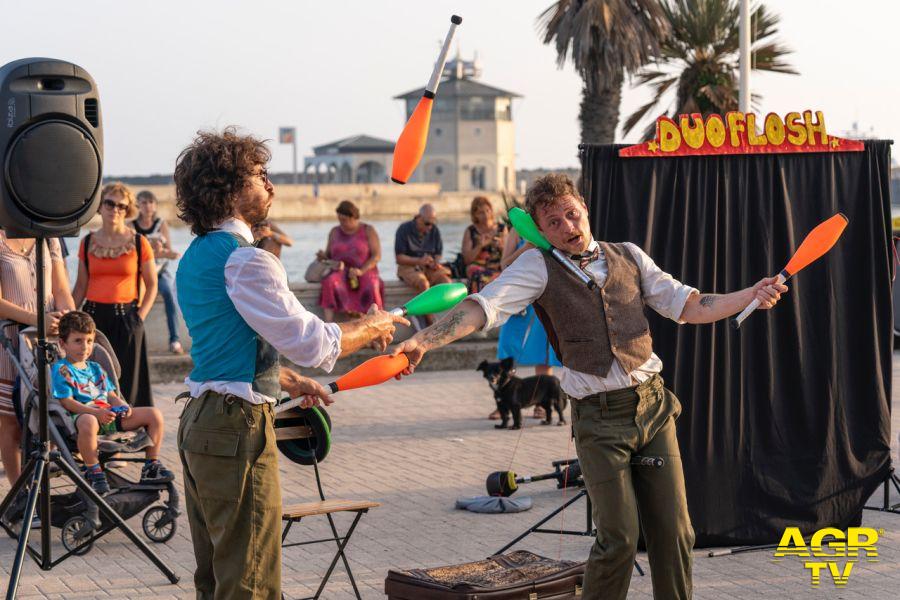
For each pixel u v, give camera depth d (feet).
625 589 15.20
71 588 20.16
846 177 21.86
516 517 24.27
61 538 22.63
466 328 14.67
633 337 15.08
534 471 28.50
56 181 18.52
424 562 21.25
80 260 28.32
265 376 13.55
